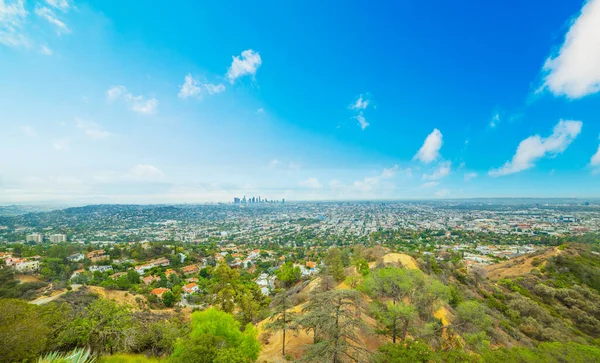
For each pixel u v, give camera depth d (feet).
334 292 56.29
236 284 137.80
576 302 155.94
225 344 57.47
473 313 86.69
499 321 115.34
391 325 73.41
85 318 70.08
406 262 160.56
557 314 145.69
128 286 197.06
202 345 52.39
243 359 52.16
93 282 211.20
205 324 61.41
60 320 66.85
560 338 112.98
